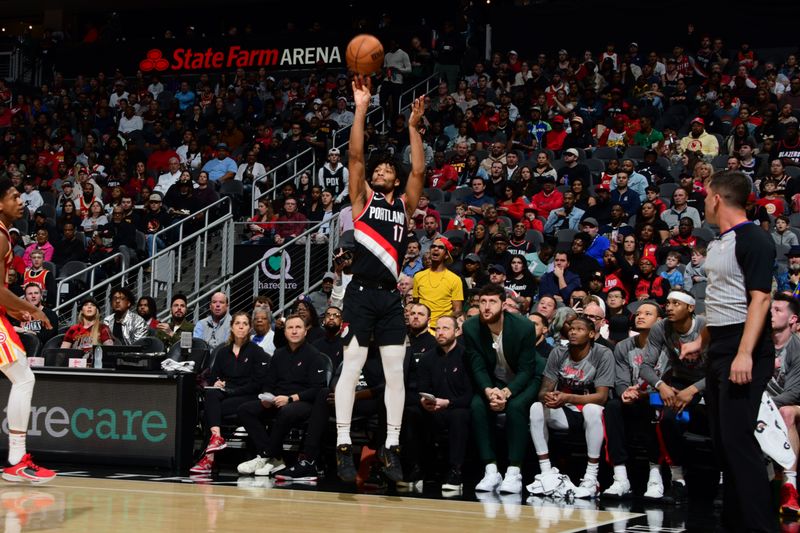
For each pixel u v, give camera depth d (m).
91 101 19.56
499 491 6.24
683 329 6.26
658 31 17.06
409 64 17.67
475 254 10.55
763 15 16.52
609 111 15.14
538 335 7.44
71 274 12.28
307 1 21.75
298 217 12.46
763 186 11.41
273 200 13.40
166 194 13.59
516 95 15.73
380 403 6.71
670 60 16.12
